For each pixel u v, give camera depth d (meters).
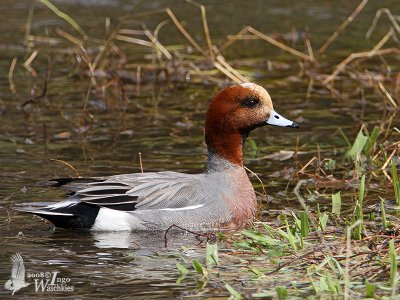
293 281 9.79
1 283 9.81
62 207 11.75
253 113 12.64
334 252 10.51
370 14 26.70
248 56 22.58
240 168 12.62
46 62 22.06
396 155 14.99
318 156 14.51
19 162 14.76
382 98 18.81
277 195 13.26
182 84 20.64
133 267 10.34
